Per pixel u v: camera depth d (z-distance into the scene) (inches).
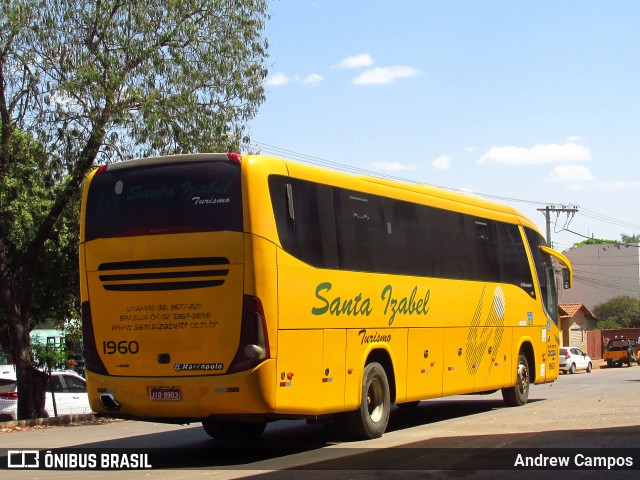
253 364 414.6
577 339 2780.5
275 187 438.0
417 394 553.0
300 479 370.0
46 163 778.8
